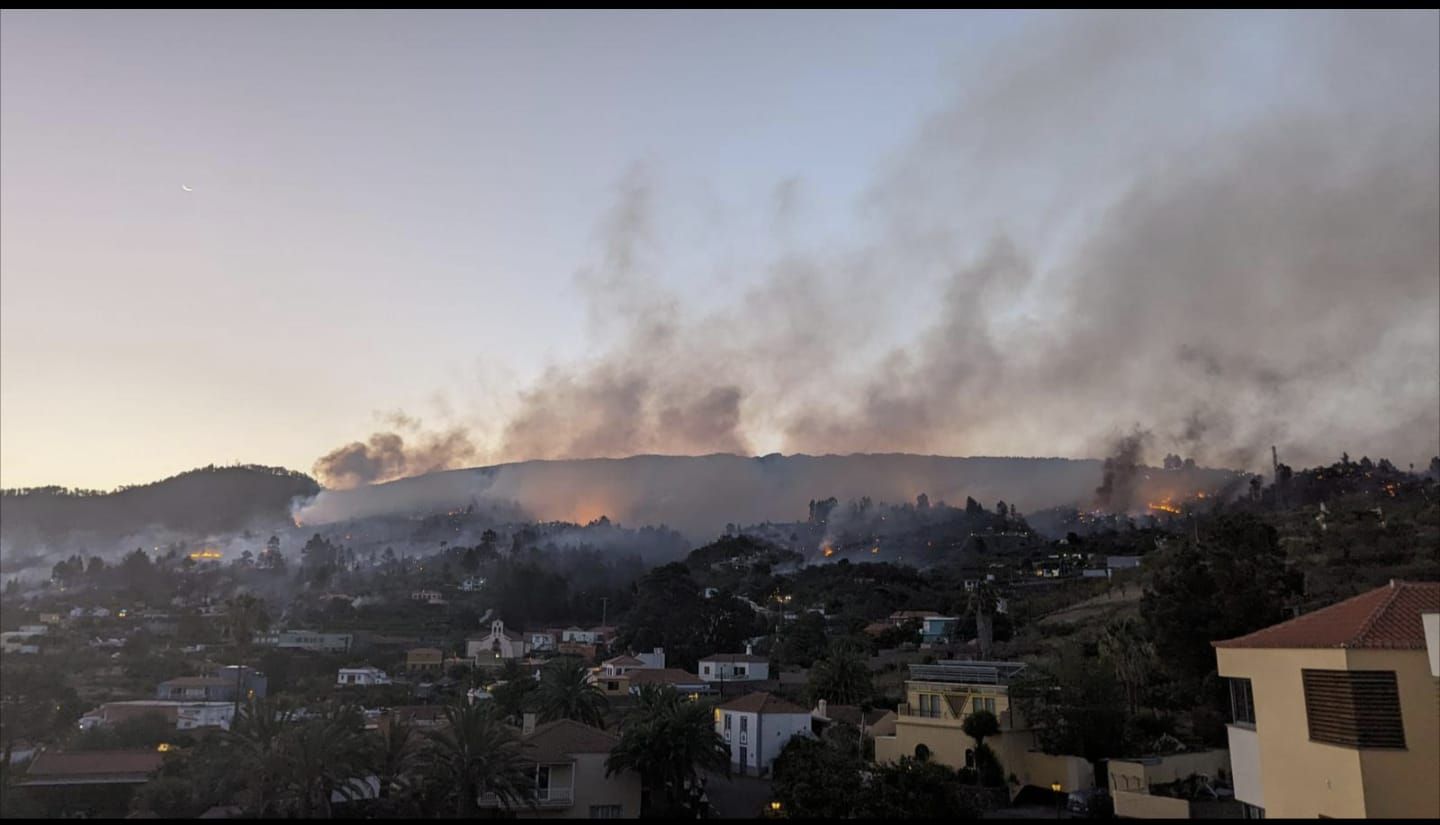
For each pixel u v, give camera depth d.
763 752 68.44
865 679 81.12
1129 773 48.09
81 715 79.44
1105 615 93.62
